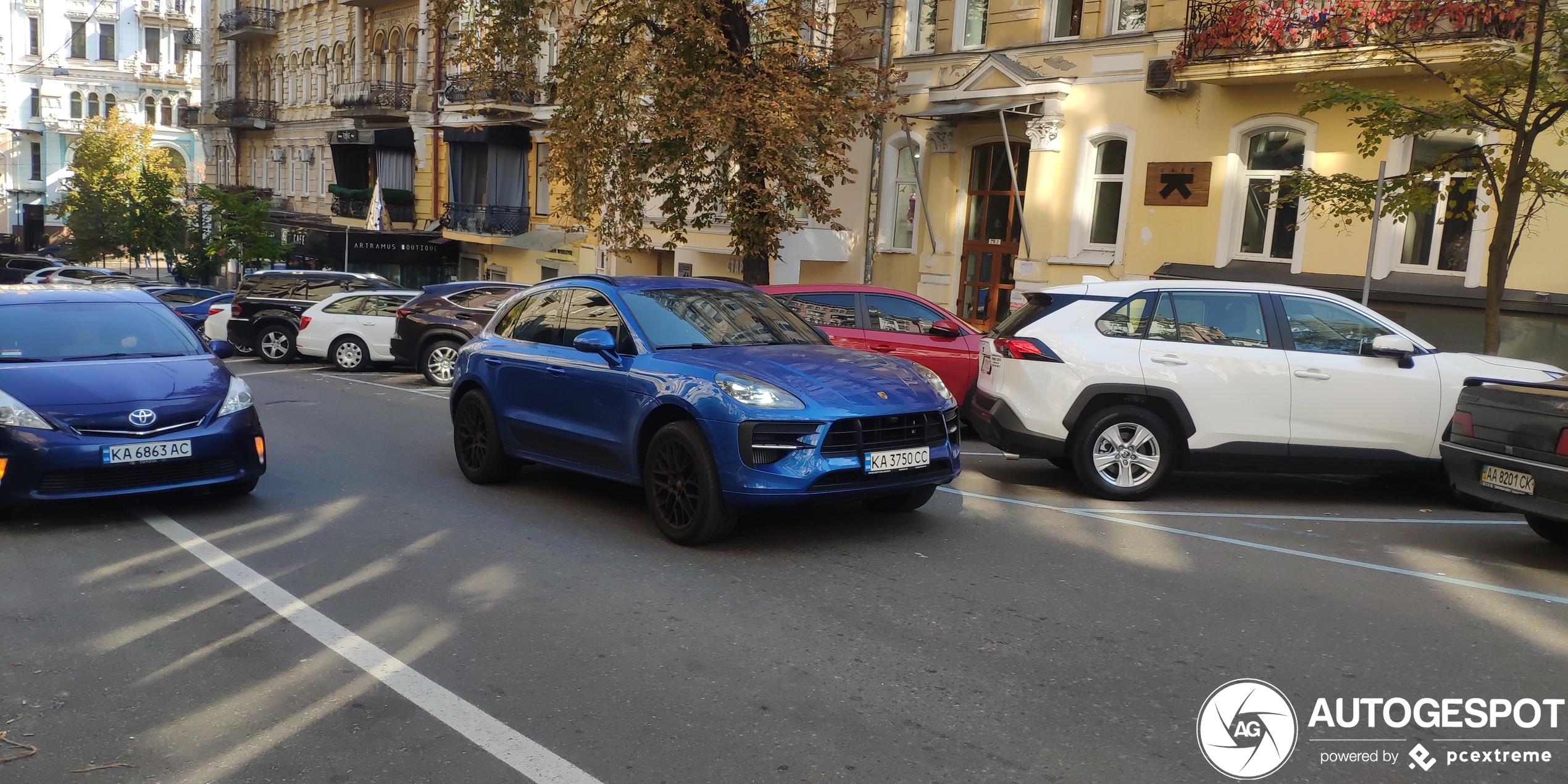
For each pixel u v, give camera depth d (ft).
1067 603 19.20
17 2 232.53
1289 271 53.42
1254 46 51.85
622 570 21.03
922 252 70.64
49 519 25.31
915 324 39.01
